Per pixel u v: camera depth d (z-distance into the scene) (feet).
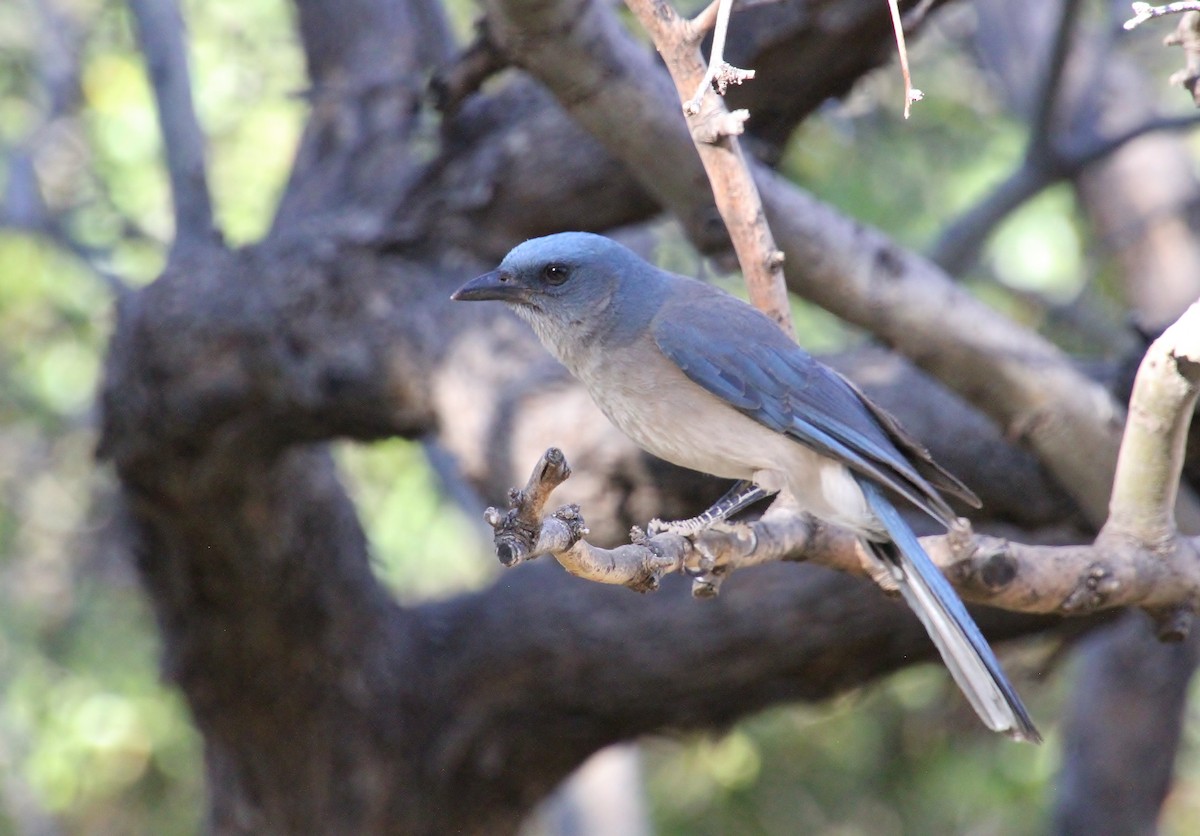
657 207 40.29
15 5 68.54
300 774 42.93
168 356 39.78
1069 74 56.08
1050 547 25.21
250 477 40.40
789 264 32.07
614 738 41.42
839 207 60.08
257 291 39.68
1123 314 66.13
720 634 38.73
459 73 32.19
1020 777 62.03
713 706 40.14
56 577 68.95
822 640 38.22
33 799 64.54
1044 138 48.19
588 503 35.70
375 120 43.73
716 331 26.48
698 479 35.22
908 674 50.37
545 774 42.24
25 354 65.77
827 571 38.17
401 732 41.98
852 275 32.09
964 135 65.82
